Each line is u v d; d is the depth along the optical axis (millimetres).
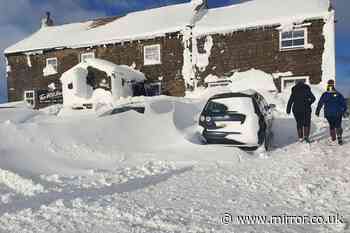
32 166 7426
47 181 6676
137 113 10516
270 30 20047
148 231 4098
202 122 9336
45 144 8391
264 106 10250
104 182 6508
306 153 8086
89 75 22812
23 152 7910
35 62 27062
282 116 14547
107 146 8867
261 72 20188
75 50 25641
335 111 9109
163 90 22844
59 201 5301
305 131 9758
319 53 19016
